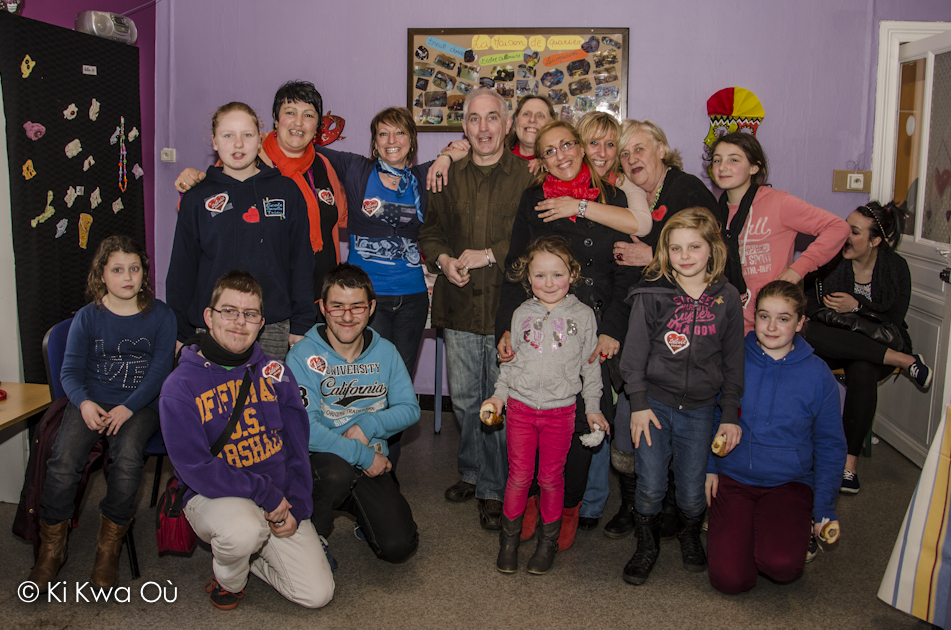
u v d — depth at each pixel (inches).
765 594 87.3
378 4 154.6
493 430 102.6
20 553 93.7
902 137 145.9
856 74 148.0
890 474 128.2
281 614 81.6
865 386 120.1
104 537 86.6
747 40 149.4
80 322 91.7
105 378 92.4
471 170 104.4
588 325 89.2
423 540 100.3
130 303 93.9
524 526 102.0
